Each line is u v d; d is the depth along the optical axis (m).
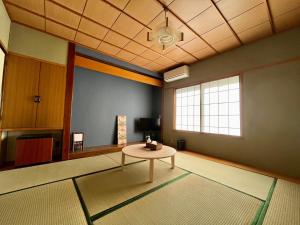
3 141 2.66
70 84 3.18
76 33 2.91
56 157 3.21
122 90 4.94
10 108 2.58
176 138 4.72
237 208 1.55
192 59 4.03
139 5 2.16
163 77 5.23
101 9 2.26
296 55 2.51
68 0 2.11
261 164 2.82
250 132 3.02
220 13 2.29
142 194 1.79
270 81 2.79
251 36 2.88
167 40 2.12
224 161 3.24
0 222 1.27
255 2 2.06
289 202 1.67
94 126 4.27
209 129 3.93
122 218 1.36
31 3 2.19
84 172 2.44
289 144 2.52
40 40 2.87
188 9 2.22
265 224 1.32
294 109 2.50
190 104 4.50
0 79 2.39
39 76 2.86
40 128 2.85
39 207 1.50
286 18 2.36
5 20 2.31
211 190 1.91
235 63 3.35
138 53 3.70
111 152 3.91
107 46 3.37
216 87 3.80
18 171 2.42
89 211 1.45
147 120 5.19
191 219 1.37
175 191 1.87
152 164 2.15
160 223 1.31
